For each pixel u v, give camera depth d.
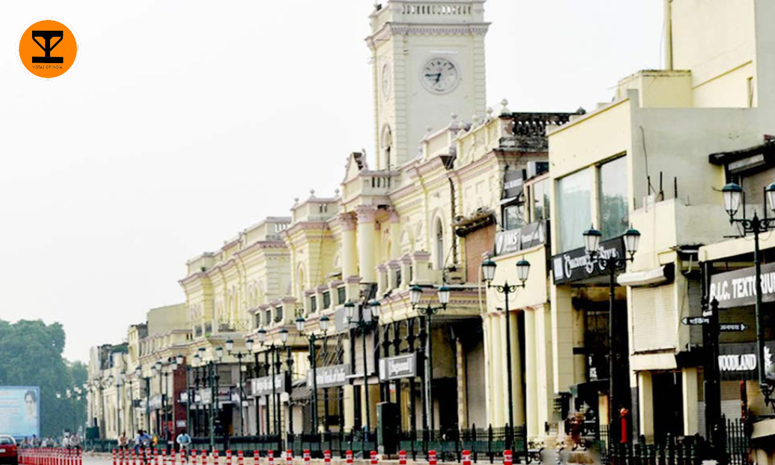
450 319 95.62
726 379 61.16
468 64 122.31
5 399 180.25
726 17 73.31
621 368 77.81
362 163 120.50
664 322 66.31
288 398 117.62
